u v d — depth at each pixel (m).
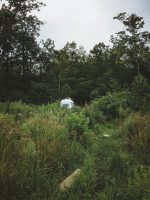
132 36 62.00
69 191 6.33
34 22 52.06
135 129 10.30
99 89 59.62
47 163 7.22
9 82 52.38
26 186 5.97
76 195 6.11
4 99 48.78
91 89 65.75
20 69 53.75
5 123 7.65
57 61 71.75
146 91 20.39
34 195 5.86
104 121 16.50
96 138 11.23
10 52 52.06
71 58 79.69
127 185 6.19
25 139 7.57
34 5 49.62
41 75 56.03
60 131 9.44
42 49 55.03
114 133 12.09
